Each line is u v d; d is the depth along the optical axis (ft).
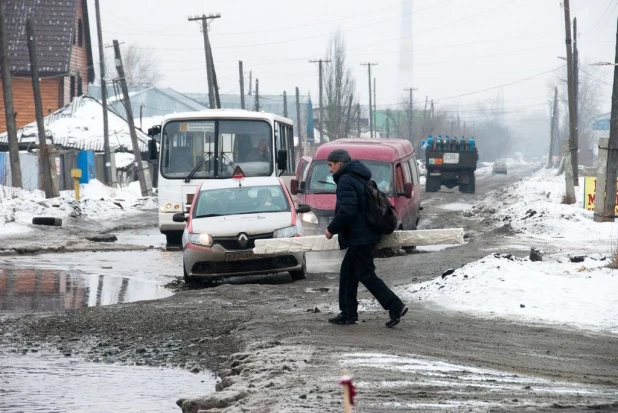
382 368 29.99
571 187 129.18
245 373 29.73
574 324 41.83
